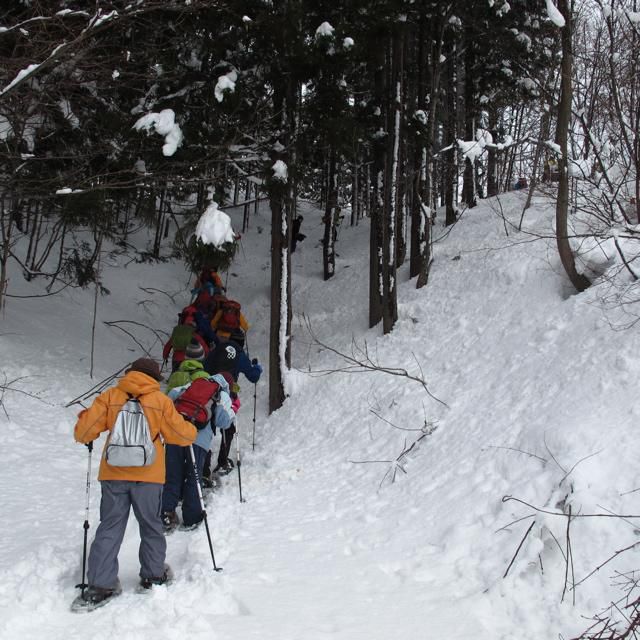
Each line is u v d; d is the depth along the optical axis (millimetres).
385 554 4578
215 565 4281
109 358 11289
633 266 6605
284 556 4590
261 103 8523
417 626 3559
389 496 5535
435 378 7316
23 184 7539
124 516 3906
